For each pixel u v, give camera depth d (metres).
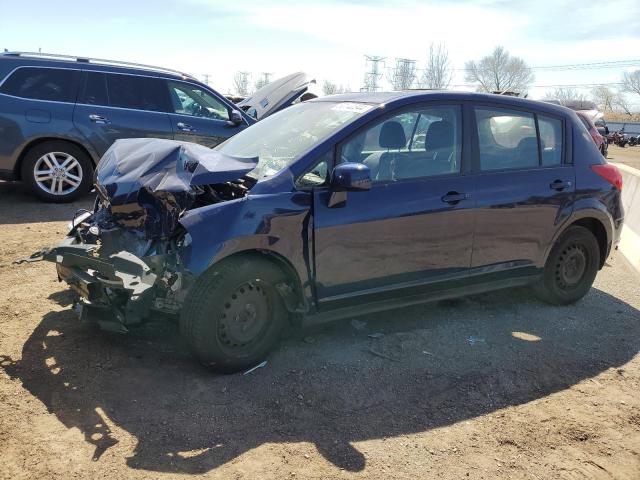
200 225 3.31
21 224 6.82
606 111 90.06
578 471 2.94
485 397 3.58
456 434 3.19
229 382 3.52
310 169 3.71
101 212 4.03
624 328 4.78
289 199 3.57
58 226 6.81
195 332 3.38
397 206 3.90
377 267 3.90
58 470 2.66
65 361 3.61
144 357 3.74
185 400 3.29
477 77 67.06
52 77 7.77
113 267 3.23
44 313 4.28
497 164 4.46
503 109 4.57
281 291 3.66
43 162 7.79
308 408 3.32
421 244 4.05
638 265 6.52
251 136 4.59
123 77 8.15
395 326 4.49
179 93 8.54
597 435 3.26
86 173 8.05
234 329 3.52
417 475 2.82
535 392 3.69
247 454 2.88
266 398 3.38
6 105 7.45
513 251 4.55
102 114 7.94
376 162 3.95
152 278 3.21
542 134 4.77
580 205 4.84
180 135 8.43
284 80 10.24
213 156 3.85
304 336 4.19
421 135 4.15
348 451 2.97
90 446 2.85
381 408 3.39
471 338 4.36
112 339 3.94
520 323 4.72
